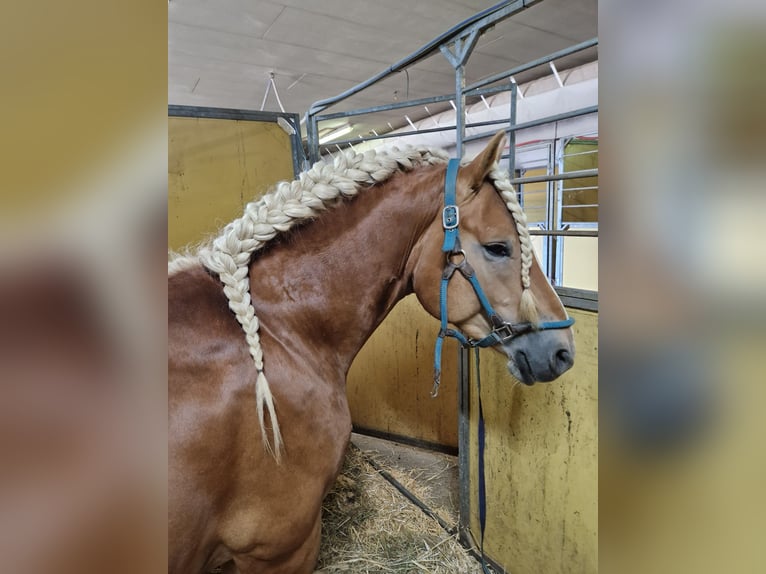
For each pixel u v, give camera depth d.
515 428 1.25
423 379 2.15
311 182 0.82
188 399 0.63
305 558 0.83
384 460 2.05
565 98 3.39
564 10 3.07
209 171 2.21
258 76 4.35
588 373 1.04
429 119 5.52
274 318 0.77
